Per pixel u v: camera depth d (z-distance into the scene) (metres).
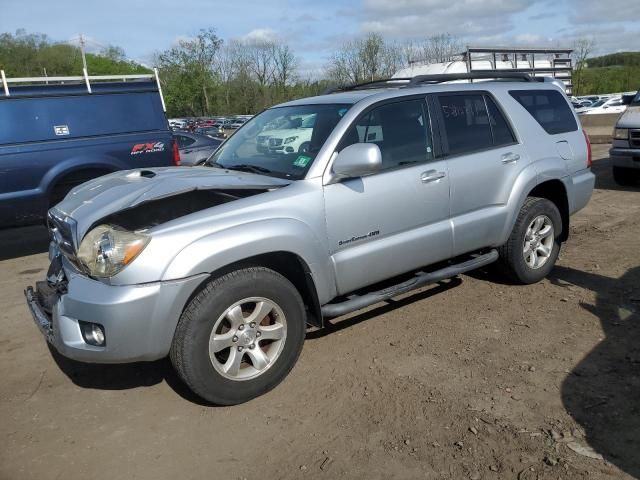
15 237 8.77
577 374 3.70
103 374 4.03
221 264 3.30
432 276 4.43
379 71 41.25
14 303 5.58
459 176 4.51
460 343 4.23
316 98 4.63
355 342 4.32
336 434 3.21
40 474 2.97
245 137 4.74
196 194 3.71
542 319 4.57
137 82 8.12
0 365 4.22
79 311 3.20
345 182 3.88
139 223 3.53
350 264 3.92
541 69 18.88
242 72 51.28
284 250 3.53
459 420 3.27
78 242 3.38
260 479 2.88
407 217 4.20
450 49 39.53
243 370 3.54
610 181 10.68
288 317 3.62
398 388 3.64
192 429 3.32
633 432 3.07
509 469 2.85
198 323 3.27
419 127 4.40
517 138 5.01
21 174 7.08
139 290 3.12
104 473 2.97
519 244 5.07
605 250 6.33
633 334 4.21
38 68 57.75
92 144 7.58
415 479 2.82
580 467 2.82
